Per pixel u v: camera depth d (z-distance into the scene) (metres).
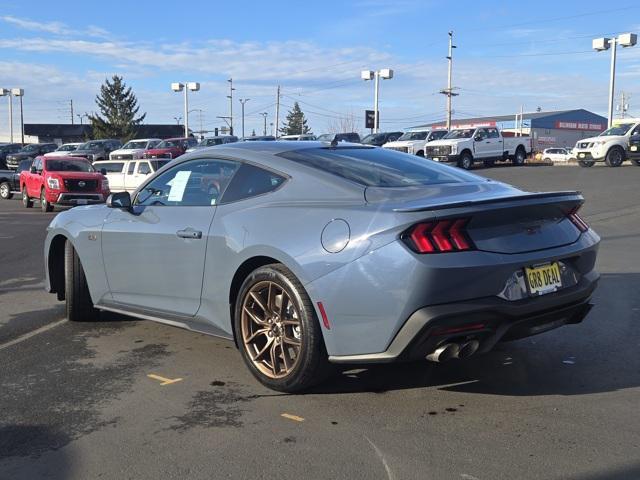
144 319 5.54
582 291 4.04
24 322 6.10
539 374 4.45
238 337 4.33
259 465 3.21
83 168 20.19
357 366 4.60
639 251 9.42
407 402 3.99
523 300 3.72
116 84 88.88
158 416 3.84
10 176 24.58
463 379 4.37
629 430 3.54
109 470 3.19
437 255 3.49
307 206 4.02
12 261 9.99
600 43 36.75
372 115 54.28
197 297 4.61
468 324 3.55
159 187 5.14
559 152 57.41
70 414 3.89
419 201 3.75
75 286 5.83
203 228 4.50
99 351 5.15
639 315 5.91
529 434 3.51
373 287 3.58
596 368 4.55
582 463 3.17
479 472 3.09
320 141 5.08
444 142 29.47
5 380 4.50
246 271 4.31
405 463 3.20
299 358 3.94
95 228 5.43
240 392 4.21
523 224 3.87
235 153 4.66
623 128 27.12
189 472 3.15
